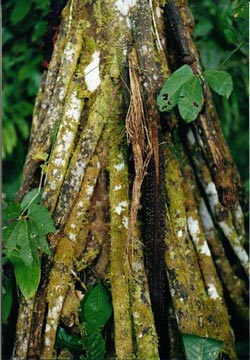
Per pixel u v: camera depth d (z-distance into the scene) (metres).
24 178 2.32
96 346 2.19
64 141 2.18
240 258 2.53
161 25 2.25
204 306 2.28
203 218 2.46
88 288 2.25
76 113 2.19
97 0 2.18
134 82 2.10
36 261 2.08
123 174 2.18
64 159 2.17
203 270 2.33
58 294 2.16
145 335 2.13
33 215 2.04
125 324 2.14
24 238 2.01
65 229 2.18
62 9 2.28
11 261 2.13
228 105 3.41
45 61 2.41
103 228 2.23
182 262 2.22
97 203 2.22
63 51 2.27
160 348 2.29
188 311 2.19
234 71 3.27
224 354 2.31
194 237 2.32
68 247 2.17
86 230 2.22
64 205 2.16
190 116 2.01
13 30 3.29
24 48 3.35
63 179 2.17
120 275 2.16
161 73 2.15
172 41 2.27
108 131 2.18
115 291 2.16
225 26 3.01
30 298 2.14
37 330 2.17
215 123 2.46
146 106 2.11
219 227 2.50
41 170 2.30
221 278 2.51
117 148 2.18
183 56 2.20
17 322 2.17
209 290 2.32
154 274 2.18
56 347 2.21
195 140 2.39
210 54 3.11
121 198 2.17
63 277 2.17
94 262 2.26
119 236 2.17
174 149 2.32
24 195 2.31
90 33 2.20
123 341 2.13
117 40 2.17
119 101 2.18
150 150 2.10
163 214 2.16
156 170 2.12
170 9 2.23
